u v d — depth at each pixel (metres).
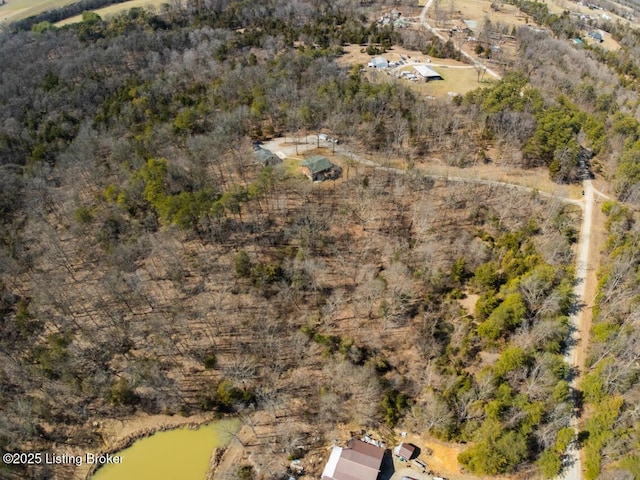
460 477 62.53
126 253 91.00
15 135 124.69
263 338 80.38
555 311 75.06
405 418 69.19
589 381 67.00
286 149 121.38
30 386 74.88
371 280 85.50
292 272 86.81
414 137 121.44
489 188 106.56
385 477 62.91
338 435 68.44
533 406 61.72
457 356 74.94
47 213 106.38
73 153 114.19
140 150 110.38
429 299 84.00
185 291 87.75
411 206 102.50
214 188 102.69
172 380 75.25
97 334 81.38
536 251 87.38
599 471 59.25
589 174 113.56
